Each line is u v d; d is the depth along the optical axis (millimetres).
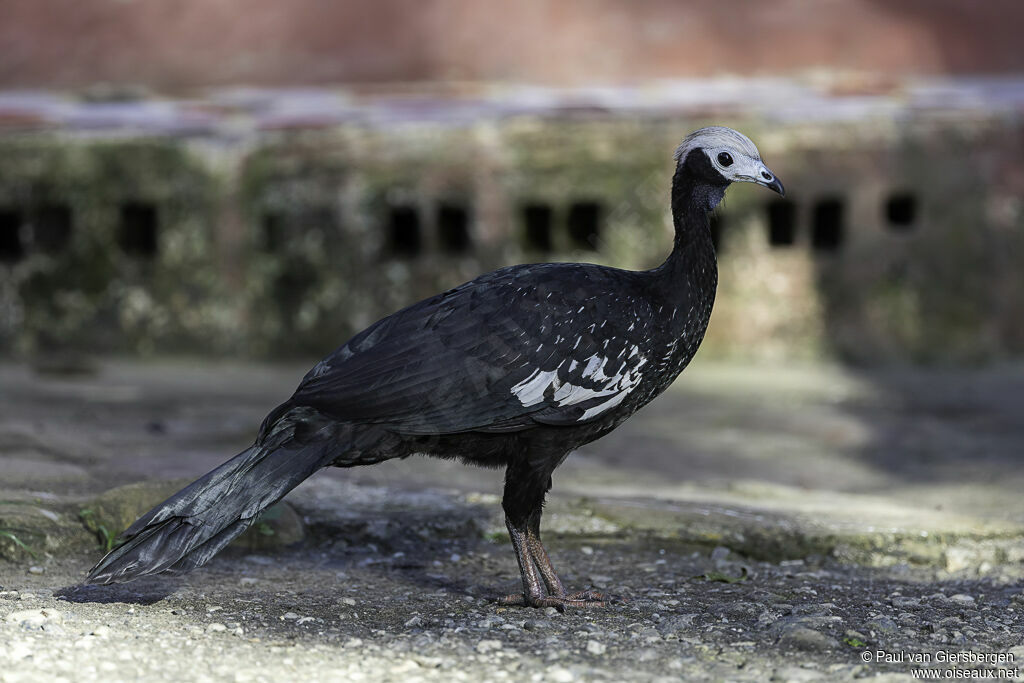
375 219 15586
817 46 16625
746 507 8695
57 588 6547
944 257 15758
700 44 16656
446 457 6523
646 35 16703
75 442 10117
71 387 13742
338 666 5410
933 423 12680
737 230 15609
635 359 6301
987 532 8164
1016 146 15797
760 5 16656
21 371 14984
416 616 6273
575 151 15383
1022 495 9703
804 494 9594
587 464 10625
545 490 6512
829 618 6113
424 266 15539
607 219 15477
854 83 16438
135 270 15773
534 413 6176
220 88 16844
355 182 15555
